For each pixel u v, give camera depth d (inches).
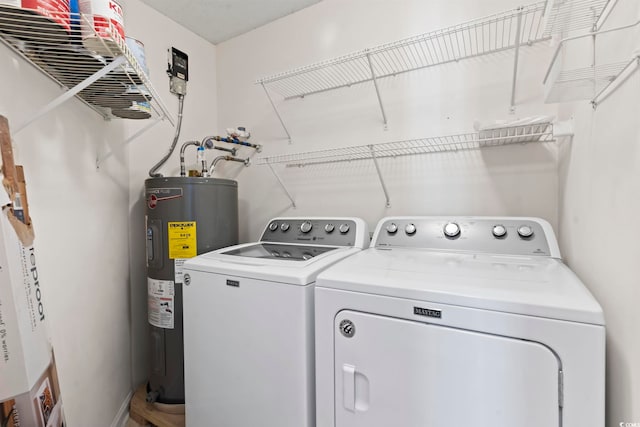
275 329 42.1
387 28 68.4
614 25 29.9
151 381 65.4
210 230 64.5
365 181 72.6
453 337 30.9
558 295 28.5
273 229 71.6
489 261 44.2
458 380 30.7
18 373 31.7
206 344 49.4
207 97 92.4
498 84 57.7
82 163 52.7
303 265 44.7
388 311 34.1
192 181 62.5
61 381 46.2
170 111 80.4
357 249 57.1
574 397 26.5
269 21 84.3
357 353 36.0
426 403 32.3
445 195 63.3
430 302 31.9
